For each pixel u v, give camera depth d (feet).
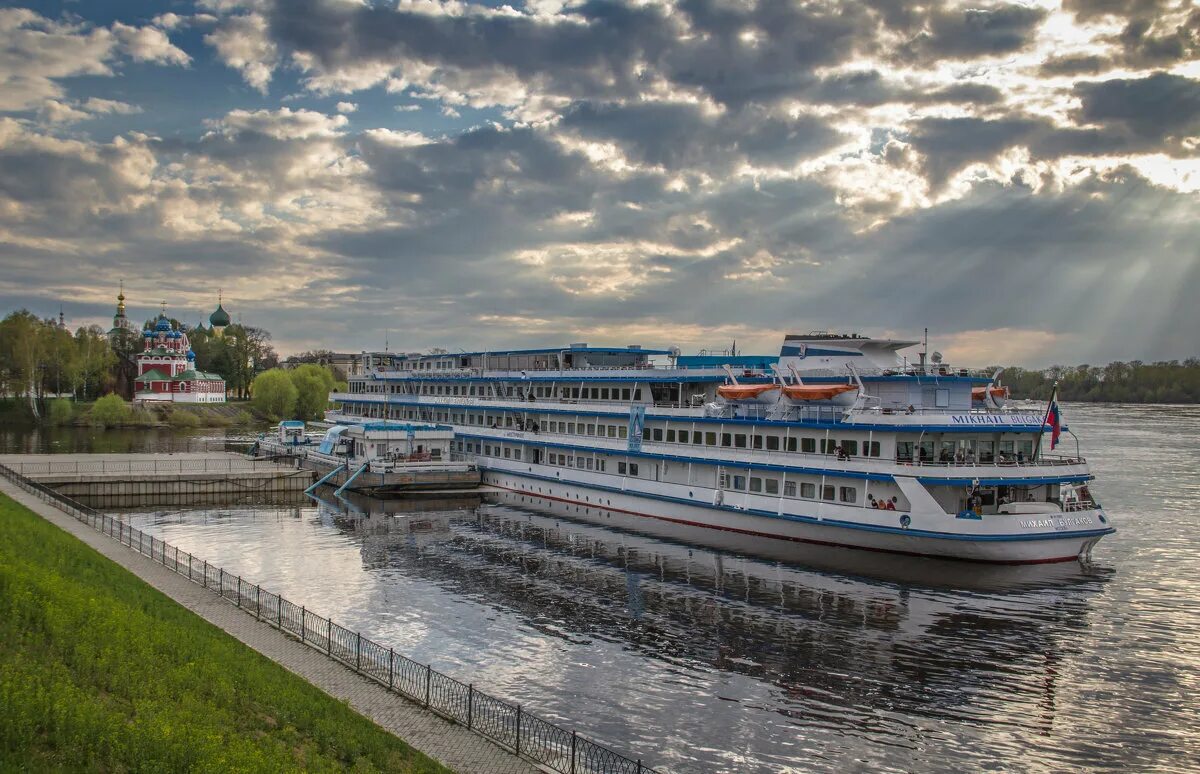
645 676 147.84
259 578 212.64
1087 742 124.47
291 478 364.58
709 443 271.28
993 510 219.00
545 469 337.31
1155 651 160.56
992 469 215.51
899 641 165.99
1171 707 136.26
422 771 96.37
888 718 131.85
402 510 318.24
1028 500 224.74
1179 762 118.73
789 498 244.83
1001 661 155.53
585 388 327.67
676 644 164.35
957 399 240.53
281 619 152.56
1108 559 228.02
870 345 267.18
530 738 115.65
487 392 384.68
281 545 254.27
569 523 287.28
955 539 211.41
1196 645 163.63
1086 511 218.79
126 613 129.08
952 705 136.67
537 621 178.40
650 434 293.23
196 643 126.11
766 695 140.05
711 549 243.81
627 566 225.56
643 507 293.64
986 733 127.03
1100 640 166.50
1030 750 121.90
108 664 107.04
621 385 311.88
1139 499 337.11
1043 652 160.15
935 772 115.75
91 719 87.56
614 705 135.33
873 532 225.15
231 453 483.92
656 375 292.40
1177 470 426.51
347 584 207.31
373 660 138.31
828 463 234.79
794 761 117.91
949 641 165.99
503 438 357.82
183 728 89.81
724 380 280.10
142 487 345.10
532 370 367.66
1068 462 226.79
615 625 175.83
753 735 125.39
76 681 100.58
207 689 108.27
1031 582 204.33
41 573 138.21
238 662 122.42
